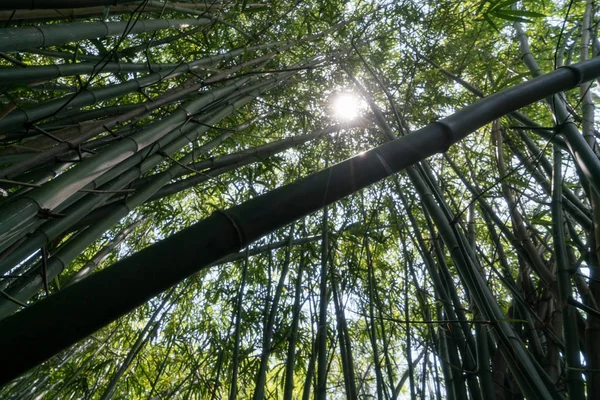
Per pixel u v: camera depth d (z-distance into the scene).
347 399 2.22
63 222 1.76
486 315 1.49
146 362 4.10
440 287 2.24
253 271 3.45
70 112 2.23
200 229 0.93
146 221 4.05
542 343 2.26
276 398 3.22
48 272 1.76
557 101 1.91
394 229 3.24
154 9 2.44
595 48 2.60
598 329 1.59
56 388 3.69
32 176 1.90
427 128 1.29
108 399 2.92
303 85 3.57
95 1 1.76
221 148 3.73
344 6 3.65
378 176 1.14
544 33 3.60
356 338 3.43
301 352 3.32
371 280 2.51
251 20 3.65
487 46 3.59
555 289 1.95
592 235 1.88
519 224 2.21
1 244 1.33
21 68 1.86
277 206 1.00
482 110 1.40
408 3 3.13
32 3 1.59
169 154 2.24
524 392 1.41
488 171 3.02
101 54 2.36
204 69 2.75
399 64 3.32
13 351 0.73
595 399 1.45
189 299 3.84
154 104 2.29
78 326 0.78
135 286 0.83
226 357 3.23
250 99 2.83
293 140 2.94
